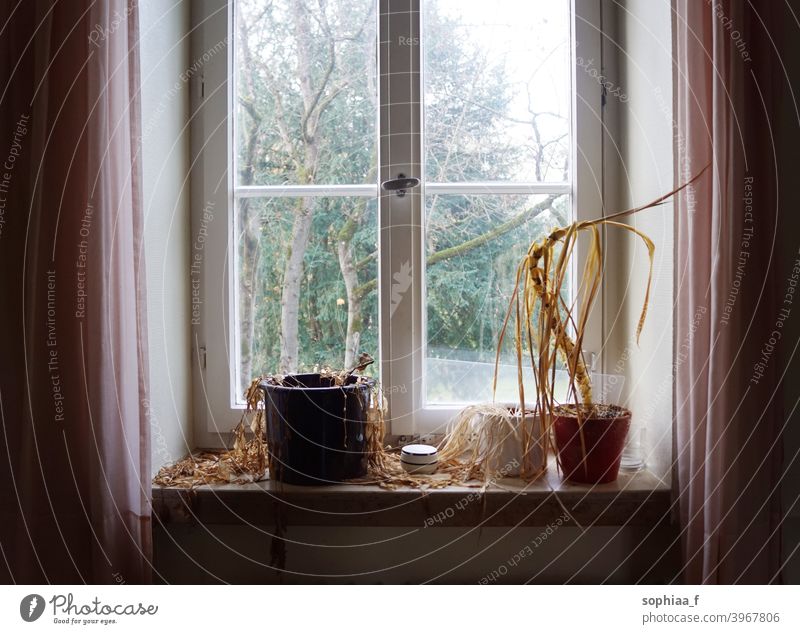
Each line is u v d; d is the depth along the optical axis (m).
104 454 0.77
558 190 1.07
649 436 0.97
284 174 1.08
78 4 0.76
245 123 1.08
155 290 0.93
